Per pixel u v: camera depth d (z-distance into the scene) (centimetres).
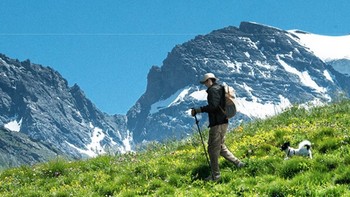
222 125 1706
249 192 1513
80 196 1750
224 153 1773
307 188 1448
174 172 1842
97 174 1988
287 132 2120
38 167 2322
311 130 2075
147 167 1947
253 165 1723
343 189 1397
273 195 1470
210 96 1706
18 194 1909
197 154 2038
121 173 1956
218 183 1675
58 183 1991
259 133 2291
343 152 1697
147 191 1705
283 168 1631
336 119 2281
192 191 1612
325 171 1574
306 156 1727
